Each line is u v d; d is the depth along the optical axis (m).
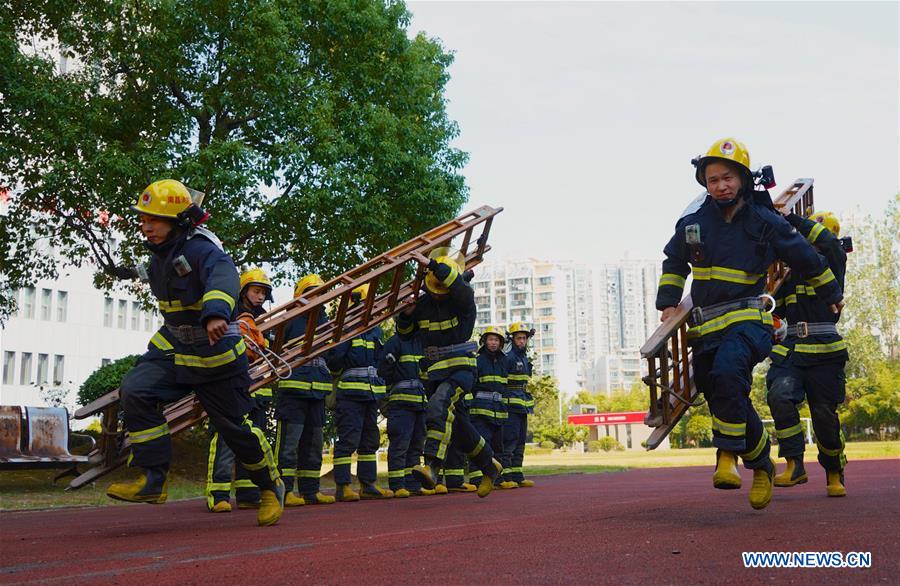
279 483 5.48
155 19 15.27
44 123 14.36
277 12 15.22
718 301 4.68
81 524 6.29
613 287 199.75
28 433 11.56
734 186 4.58
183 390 4.91
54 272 17.73
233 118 16.27
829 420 6.53
